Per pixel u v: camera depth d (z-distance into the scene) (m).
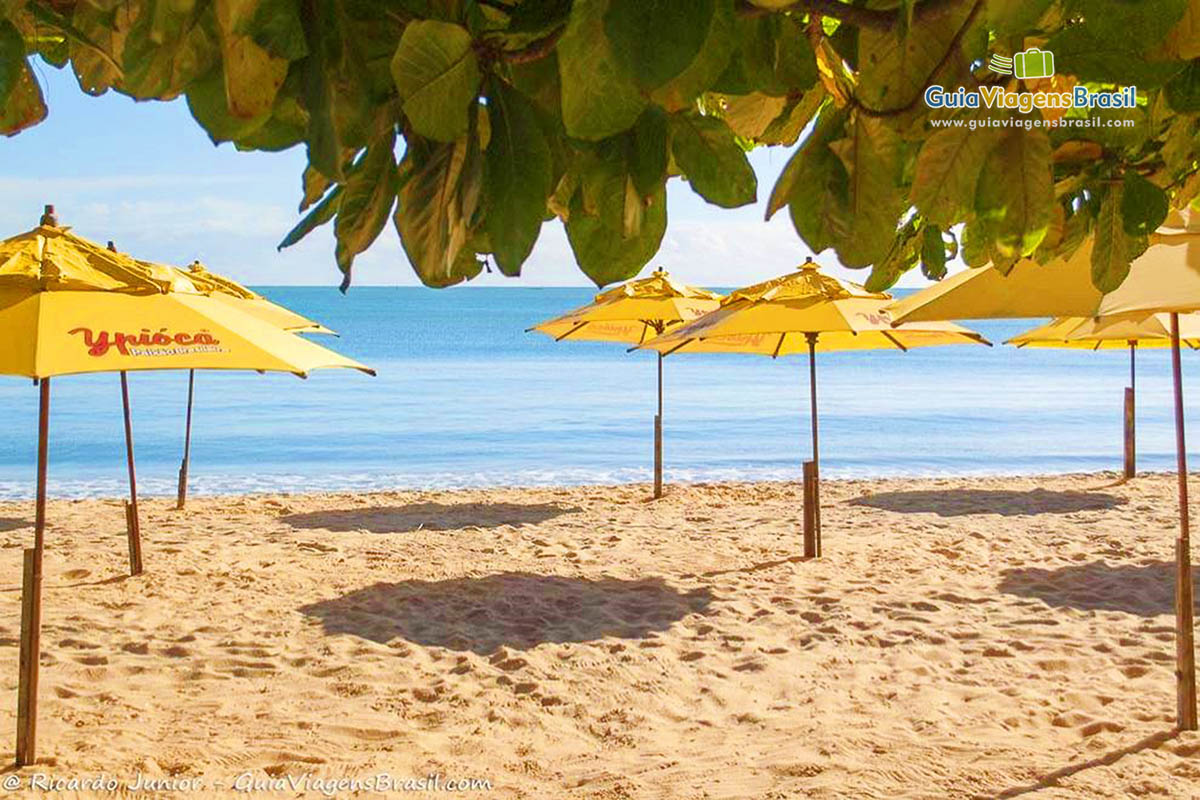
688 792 5.77
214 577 10.55
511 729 6.80
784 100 1.23
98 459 26.23
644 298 15.18
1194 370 56.06
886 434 31.02
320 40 0.92
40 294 5.67
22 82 1.02
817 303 10.34
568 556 11.73
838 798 5.64
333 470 24.59
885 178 1.12
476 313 120.38
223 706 7.09
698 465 25.30
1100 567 11.04
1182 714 6.44
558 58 0.96
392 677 7.74
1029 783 5.80
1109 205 1.36
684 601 9.73
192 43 0.91
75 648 8.26
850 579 10.55
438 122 0.88
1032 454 27.17
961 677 7.68
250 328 6.13
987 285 5.61
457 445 28.50
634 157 1.00
